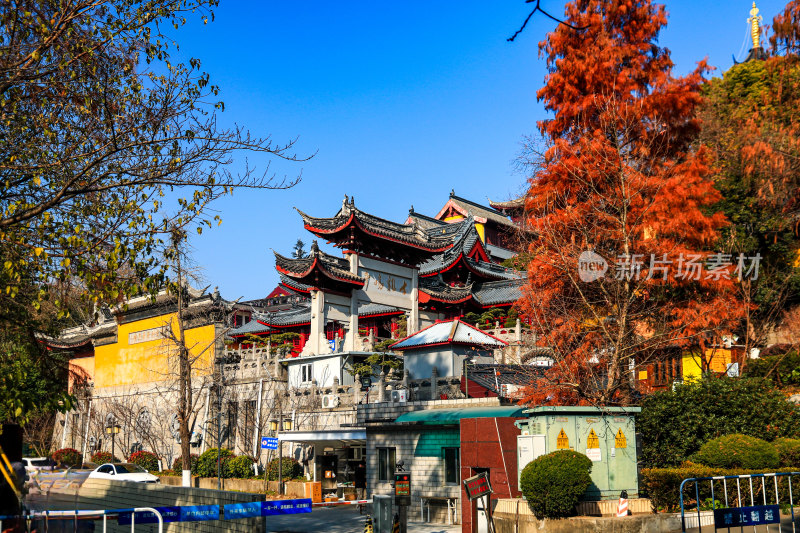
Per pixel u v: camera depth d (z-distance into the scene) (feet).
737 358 104.12
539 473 55.06
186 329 161.48
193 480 134.21
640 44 99.81
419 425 82.74
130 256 45.34
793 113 120.98
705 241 89.92
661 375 103.86
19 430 36.47
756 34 162.71
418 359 116.16
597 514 56.59
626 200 80.02
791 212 111.45
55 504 46.91
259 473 132.46
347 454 117.19
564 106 97.81
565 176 87.30
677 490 59.06
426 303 170.81
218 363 152.97
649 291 82.94
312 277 140.67
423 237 157.69
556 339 81.87
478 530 62.80
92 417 181.47
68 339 193.06
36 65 45.37
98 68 46.65
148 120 46.24
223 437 147.54
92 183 45.47
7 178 48.39
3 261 46.19
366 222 145.69
